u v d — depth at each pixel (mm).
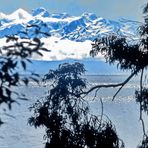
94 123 30281
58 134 30547
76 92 31641
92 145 29719
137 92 29547
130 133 107438
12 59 8141
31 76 8414
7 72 8156
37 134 122188
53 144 30656
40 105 32062
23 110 193500
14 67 8164
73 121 30797
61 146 30375
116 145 30141
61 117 30766
